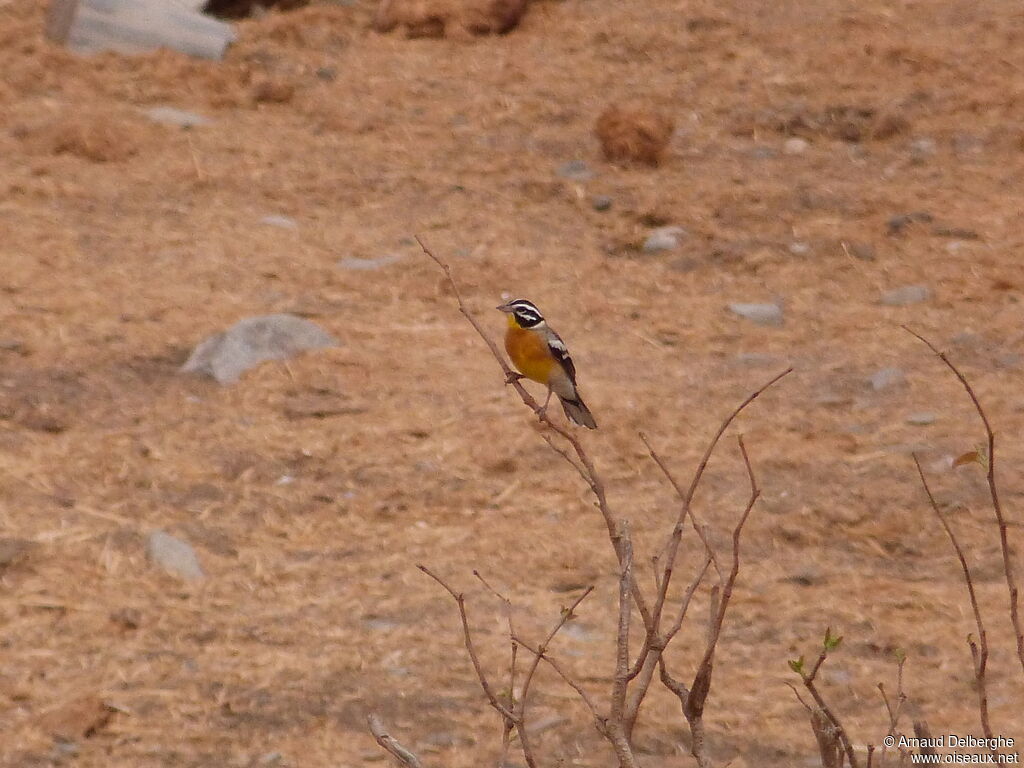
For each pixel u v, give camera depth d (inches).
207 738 317.4
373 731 217.9
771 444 500.1
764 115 857.5
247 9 1039.6
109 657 351.6
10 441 467.5
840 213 730.2
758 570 418.3
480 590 398.0
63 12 941.2
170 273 636.7
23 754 305.7
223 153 798.5
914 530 440.5
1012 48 917.8
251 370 538.3
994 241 689.0
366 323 596.4
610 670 357.4
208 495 445.1
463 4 1003.9
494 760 312.2
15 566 389.1
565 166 794.8
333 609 383.6
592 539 431.8
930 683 356.8
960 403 532.1
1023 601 398.6
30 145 784.9
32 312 579.2
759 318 618.8
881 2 1019.3
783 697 348.8
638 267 677.9
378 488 458.0
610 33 991.6
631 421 512.1
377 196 751.7
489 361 565.3
